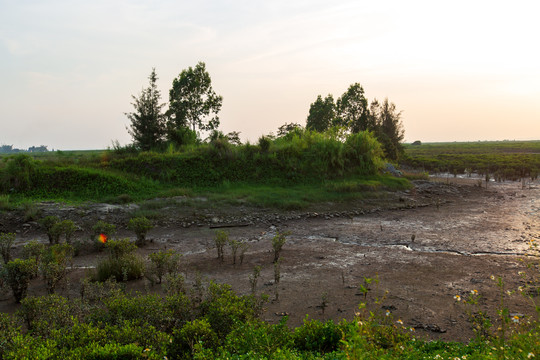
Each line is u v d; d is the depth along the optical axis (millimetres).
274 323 6117
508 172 35000
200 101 37875
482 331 5371
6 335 4695
